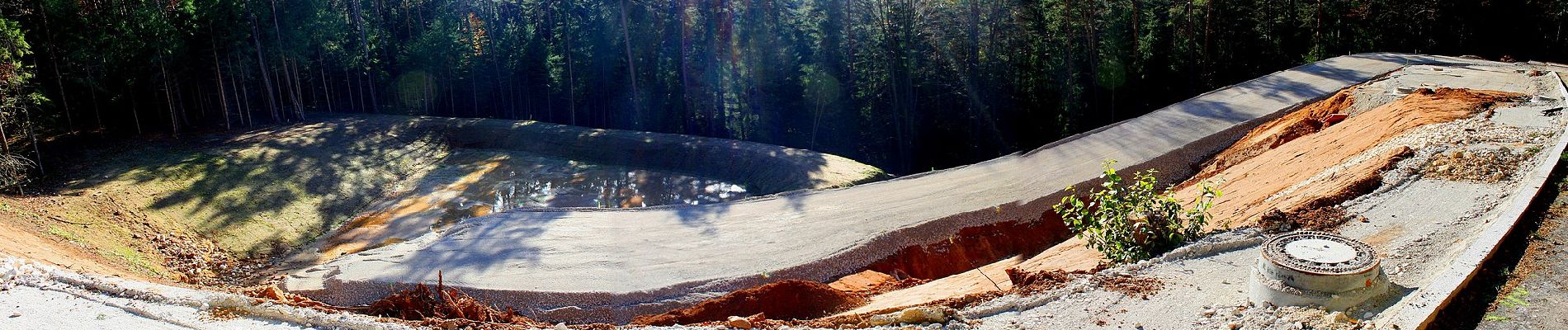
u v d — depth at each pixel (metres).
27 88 38.69
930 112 48.78
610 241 22.98
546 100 57.53
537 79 56.69
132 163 36.00
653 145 44.62
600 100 56.22
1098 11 47.72
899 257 21.72
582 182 40.94
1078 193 24.08
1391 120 22.70
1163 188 26.22
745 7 49.38
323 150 41.84
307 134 44.41
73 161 35.75
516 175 42.19
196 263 28.11
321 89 58.88
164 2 44.31
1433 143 18.69
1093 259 16.50
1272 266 10.84
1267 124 29.17
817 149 50.22
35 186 31.30
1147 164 26.69
